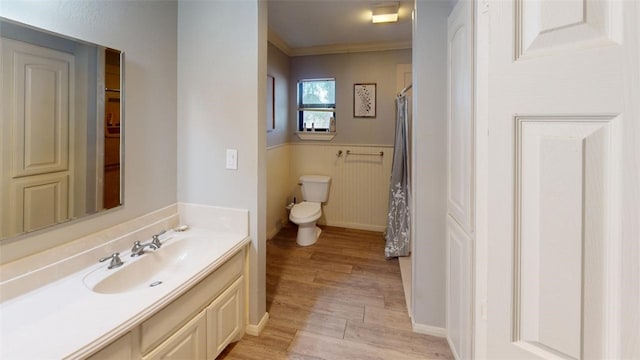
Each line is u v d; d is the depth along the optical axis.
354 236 3.96
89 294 1.24
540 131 0.64
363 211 4.20
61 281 1.33
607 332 0.58
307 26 3.31
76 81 1.39
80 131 1.42
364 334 2.06
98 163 1.51
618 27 0.55
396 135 3.36
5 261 1.17
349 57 4.05
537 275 0.66
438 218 1.98
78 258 1.41
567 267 0.62
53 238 1.33
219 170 2.00
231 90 1.94
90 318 1.09
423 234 2.02
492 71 0.69
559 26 0.61
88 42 1.43
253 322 2.03
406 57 3.88
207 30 1.96
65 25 1.34
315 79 4.18
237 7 1.89
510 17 0.66
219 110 1.97
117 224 1.63
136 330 1.17
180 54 2.01
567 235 0.62
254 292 2.02
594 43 0.57
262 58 1.95
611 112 0.56
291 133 4.33
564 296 0.62
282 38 3.71
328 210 4.32
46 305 1.16
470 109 1.38
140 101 1.74
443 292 2.02
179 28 2.00
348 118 4.14
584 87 0.58
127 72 1.65
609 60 0.56
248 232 1.97
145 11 1.75
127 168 1.67
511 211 0.68
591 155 0.58
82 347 0.95
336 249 3.55
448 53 1.81
